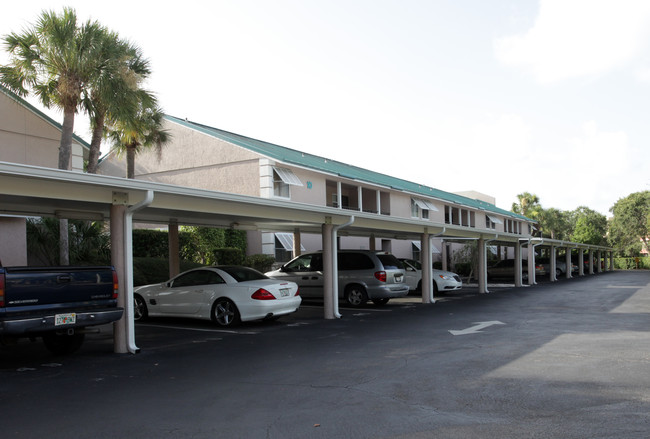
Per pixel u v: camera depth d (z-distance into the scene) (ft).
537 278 108.17
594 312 44.88
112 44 53.88
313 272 52.31
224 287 37.96
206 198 32.27
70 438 15.17
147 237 76.95
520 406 17.78
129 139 63.77
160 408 18.08
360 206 91.40
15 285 23.07
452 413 17.15
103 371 24.03
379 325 38.42
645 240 206.90
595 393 19.15
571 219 246.88
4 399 19.26
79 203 33.17
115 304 27.53
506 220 164.25
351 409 17.74
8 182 23.95
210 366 24.91
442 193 133.18
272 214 38.73
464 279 108.06
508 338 31.50
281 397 19.35
